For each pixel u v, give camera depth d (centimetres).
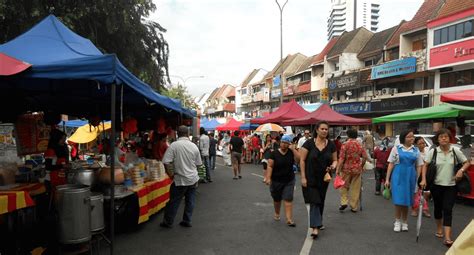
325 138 635
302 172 636
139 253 559
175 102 898
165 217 707
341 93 3853
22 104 829
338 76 3753
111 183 523
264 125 2288
